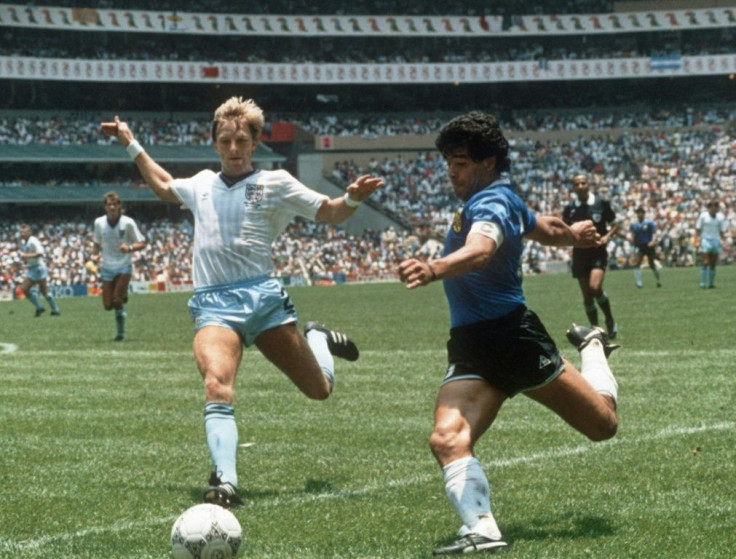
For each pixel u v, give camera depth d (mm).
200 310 6539
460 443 4801
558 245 5449
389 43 79188
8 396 11180
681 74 75250
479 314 5027
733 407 9289
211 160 68875
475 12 77688
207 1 73875
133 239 18547
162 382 12344
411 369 13133
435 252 63156
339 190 71875
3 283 52625
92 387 11914
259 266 6578
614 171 70375
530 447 7668
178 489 6562
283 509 5891
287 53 76812
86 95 73188
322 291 42156
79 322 25016
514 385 5027
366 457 7508
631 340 15898
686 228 60125
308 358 6672
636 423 8562
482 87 80125
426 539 5156
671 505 5766
